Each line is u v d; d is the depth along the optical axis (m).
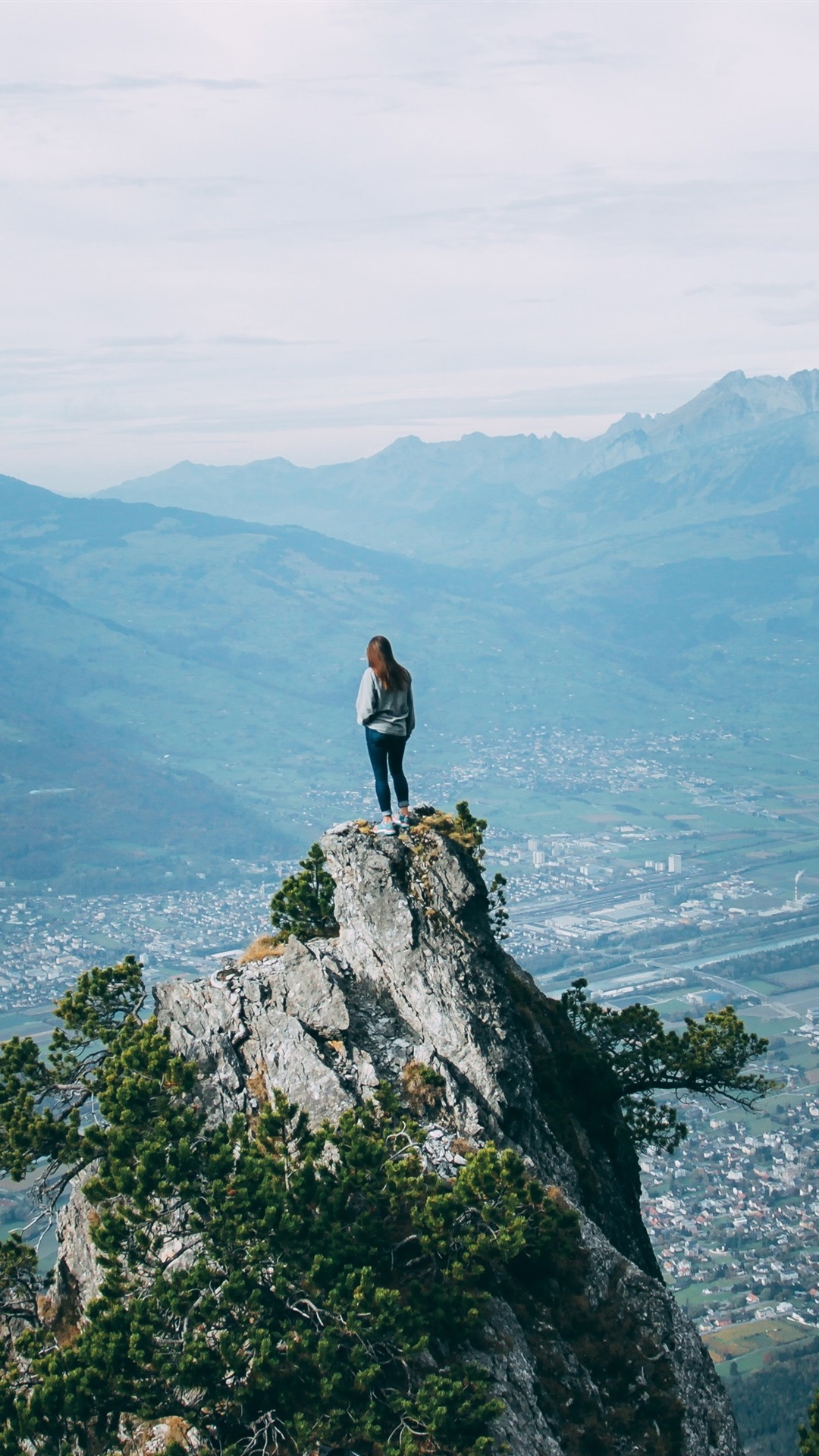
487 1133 24.70
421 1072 24.95
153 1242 21.16
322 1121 24.05
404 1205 21.56
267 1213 19.47
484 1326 20.88
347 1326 18.58
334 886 29.03
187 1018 27.02
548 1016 31.67
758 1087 32.47
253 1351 18.84
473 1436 18.44
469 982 26.80
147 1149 20.64
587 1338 22.33
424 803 30.45
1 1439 18.28
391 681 27.81
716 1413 22.84
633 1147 32.09
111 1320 18.92
